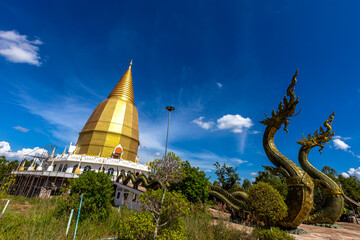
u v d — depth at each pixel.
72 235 8.43
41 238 7.45
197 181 18.78
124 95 63.72
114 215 12.41
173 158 9.35
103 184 11.98
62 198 11.25
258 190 13.23
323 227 15.73
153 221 8.27
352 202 22.39
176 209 8.20
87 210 10.76
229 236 9.23
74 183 11.48
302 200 12.84
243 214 15.26
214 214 16.38
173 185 19.12
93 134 51.28
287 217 13.35
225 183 43.66
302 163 17.80
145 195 8.81
